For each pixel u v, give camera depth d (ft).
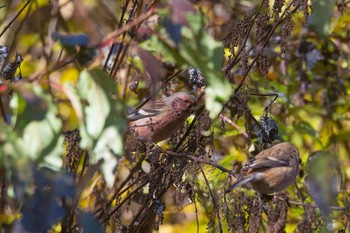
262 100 46.01
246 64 32.89
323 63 50.67
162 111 36.88
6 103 31.22
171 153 31.40
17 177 19.97
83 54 24.50
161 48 22.03
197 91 41.86
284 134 45.83
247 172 34.63
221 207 31.07
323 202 26.86
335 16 48.55
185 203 39.91
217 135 43.78
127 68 43.96
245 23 33.40
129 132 29.12
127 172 40.29
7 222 28.89
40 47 47.14
